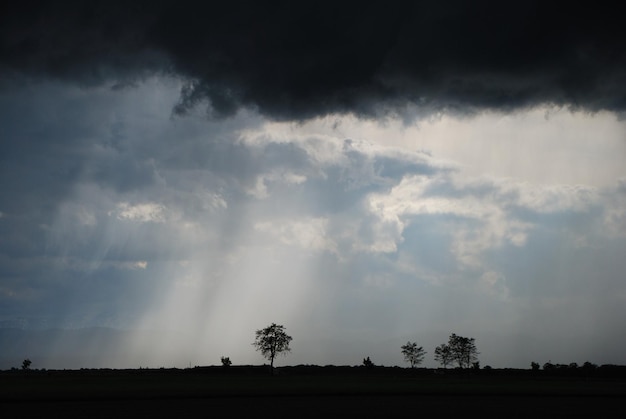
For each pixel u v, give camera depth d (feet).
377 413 271.69
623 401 348.18
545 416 265.54
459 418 255.09
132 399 338.34
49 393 375.45
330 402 326.65
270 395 370.53
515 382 616.80
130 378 639.76
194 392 388.16
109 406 298.97
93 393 375.04
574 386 525.75
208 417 250.98
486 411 284.82
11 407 294.66
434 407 302.86
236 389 422.82
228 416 254.88
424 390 426.92
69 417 250.16
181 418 247.09
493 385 529.45
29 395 358.02
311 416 257.55
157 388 432.66
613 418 258.98
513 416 264.72
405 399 353.51
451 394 394.32
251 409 285.43
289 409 287.07
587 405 320.29
